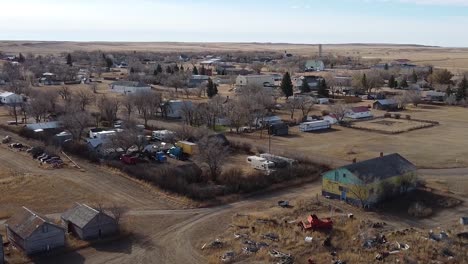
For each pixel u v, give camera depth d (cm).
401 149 10625
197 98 17375
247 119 12362
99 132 10900
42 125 11650
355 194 7188
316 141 11369
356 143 11162
